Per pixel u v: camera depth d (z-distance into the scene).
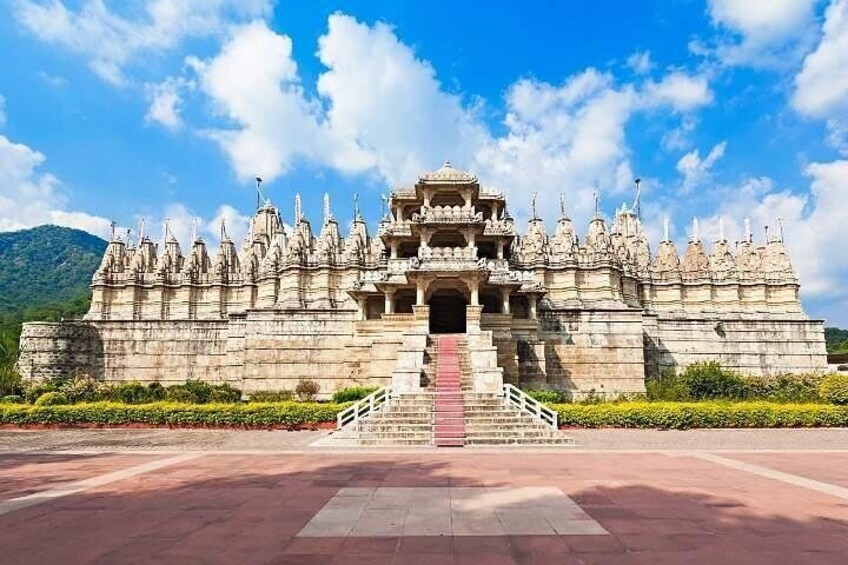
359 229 67.25
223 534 12.88
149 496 17.20
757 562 10.88
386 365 46.97
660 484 18.39
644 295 69.12
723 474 20.39
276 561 10.95
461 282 47.09
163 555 11.45
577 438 31.41
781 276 68.62
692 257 72.81
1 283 180.75
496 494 16.83
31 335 57.62
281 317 54.66
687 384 46.31
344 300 62.34
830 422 35.69
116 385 50.31
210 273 67.94
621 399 45.00
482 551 11.45
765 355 60.19
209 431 35.25
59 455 27.08
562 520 13.84
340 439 29.95
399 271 50.47
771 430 34.62
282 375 53.88
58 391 46.44
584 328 52.94
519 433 30.06
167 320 61.12
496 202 56.34
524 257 64.44
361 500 16.17
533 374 48.91
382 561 10.88
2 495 17.70
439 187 54.06
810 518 14.18
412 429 30.61
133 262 68.38
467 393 34.62
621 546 11.80
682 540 12.24
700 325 60.38
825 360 60.25
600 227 68.12
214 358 60.41
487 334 42.28
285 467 22.44
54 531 13.37
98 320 61.53
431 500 16.08
